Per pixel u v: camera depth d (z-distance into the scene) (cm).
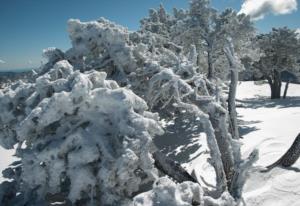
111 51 1118
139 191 884
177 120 1697
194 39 2258
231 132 933
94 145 728
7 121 924
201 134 1401
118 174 680
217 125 866
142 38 1534
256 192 788
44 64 1210
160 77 991
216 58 2294
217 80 2092
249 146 1104
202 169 995
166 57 1279
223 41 2161
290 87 4500
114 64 1148
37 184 756
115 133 761
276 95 3484
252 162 705
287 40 3231
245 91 4309
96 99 765
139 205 605
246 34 2227
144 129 733
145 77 1140
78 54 1141
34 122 749
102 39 1120
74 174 707
